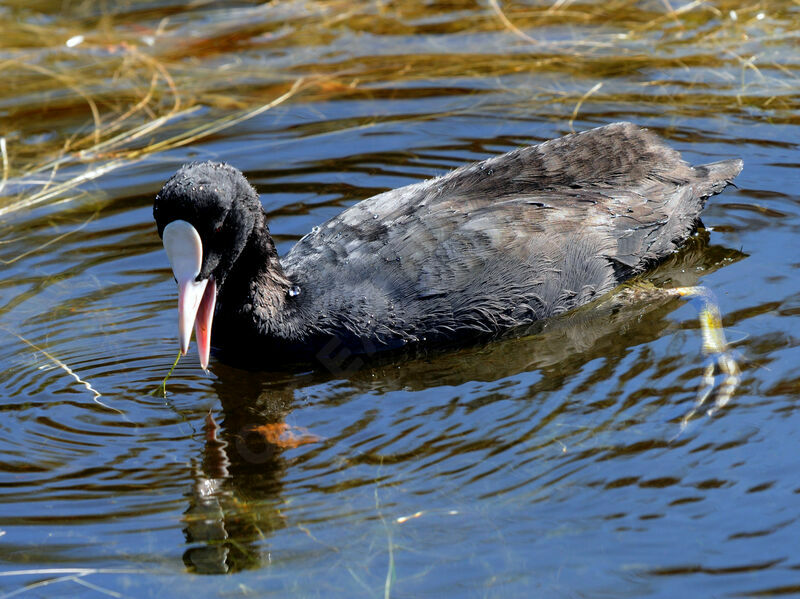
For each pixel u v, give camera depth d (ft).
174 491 27.04
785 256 36.27
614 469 26.40
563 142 36.40
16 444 29.25
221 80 52.85
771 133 44.21
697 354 31.45
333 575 23.48
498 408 29.78
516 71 51.65
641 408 29.01
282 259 35.86
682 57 52.03
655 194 36.06
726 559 23.16
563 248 34.22
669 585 22.56
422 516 25.20
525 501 25.45
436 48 54.95
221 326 33.71
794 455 26.35
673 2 59.06
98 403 31.22
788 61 50.75
